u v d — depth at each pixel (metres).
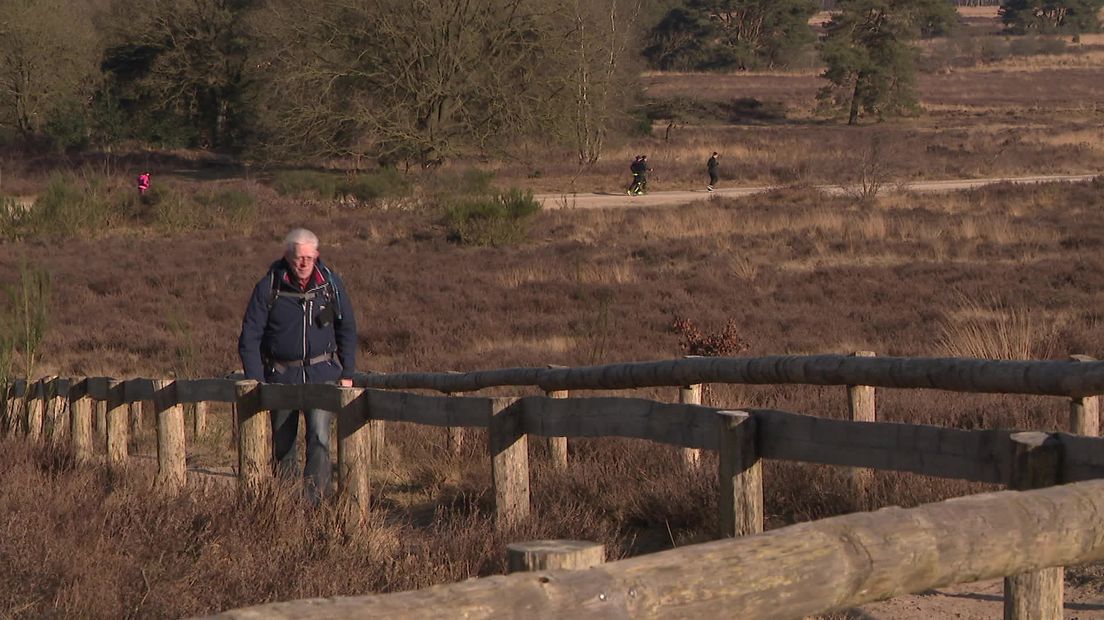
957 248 47.16
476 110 89.12
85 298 41.94
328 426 12.40
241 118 108.69
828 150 106.00
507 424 10.65
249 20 103.12
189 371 25.36
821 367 10.85
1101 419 12.48
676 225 56.88
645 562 3.78
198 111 120.81
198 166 107.44
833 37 153.25
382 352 31.70
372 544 9.95
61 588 8.27
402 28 85.75
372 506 13.55
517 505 10.70
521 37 87.50
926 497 11.04
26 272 20.73
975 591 8.83
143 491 11.54
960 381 9.64
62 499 10.98
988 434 7.29
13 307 21.22
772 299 38.16
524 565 4.12
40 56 110.62
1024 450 6.92
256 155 100.12
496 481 10.70
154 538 9.55
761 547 4.00
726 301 37.84
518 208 57.09
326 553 9.43
